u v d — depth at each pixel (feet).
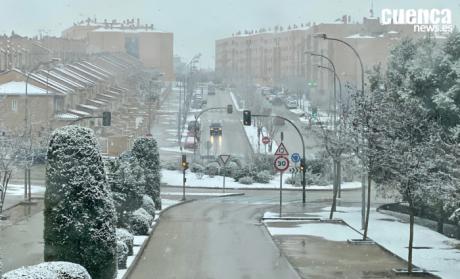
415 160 70.59
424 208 112.98
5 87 232.94
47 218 51.21
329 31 392.27
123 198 82.43
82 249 50.96
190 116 346.95
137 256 77.05
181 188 185.06
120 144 224.94
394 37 352.49
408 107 86.89
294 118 334.65
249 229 107.65
